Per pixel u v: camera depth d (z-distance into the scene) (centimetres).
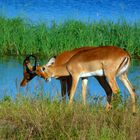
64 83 3055
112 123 2258
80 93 2864
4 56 4978
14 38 5162
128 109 2395
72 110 2395
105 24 5447
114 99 2562
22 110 2425
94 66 2928
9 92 3175
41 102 2511
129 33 5262
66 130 2200
